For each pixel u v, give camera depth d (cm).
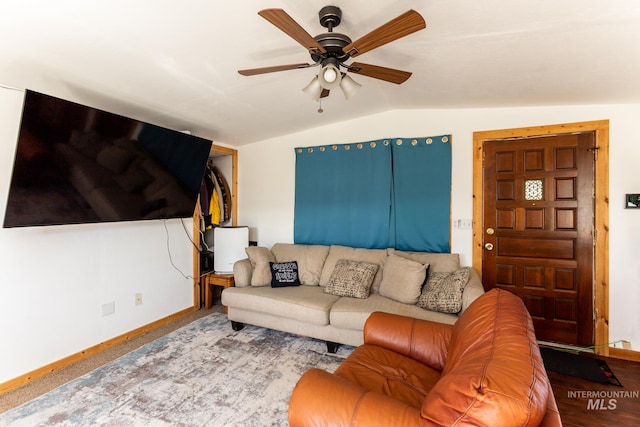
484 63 205
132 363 247
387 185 339
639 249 258
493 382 85
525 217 292
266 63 210
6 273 216
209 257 411
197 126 338
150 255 323
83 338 261
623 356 262
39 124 195
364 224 352
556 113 281
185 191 326
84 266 263
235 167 436
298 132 394
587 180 272
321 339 271
